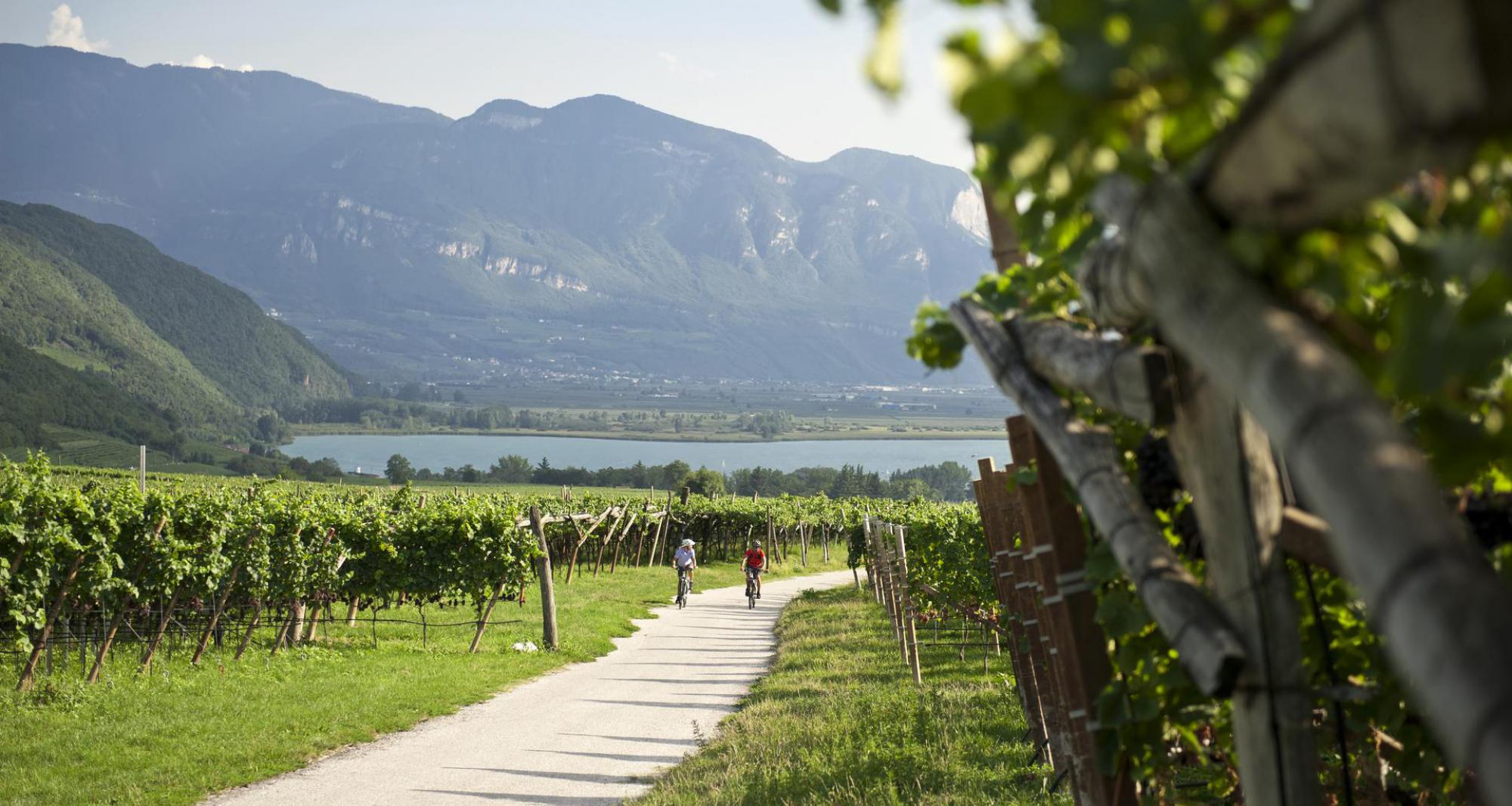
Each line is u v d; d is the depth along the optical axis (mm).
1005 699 10625
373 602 19062
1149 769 2588
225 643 16406
